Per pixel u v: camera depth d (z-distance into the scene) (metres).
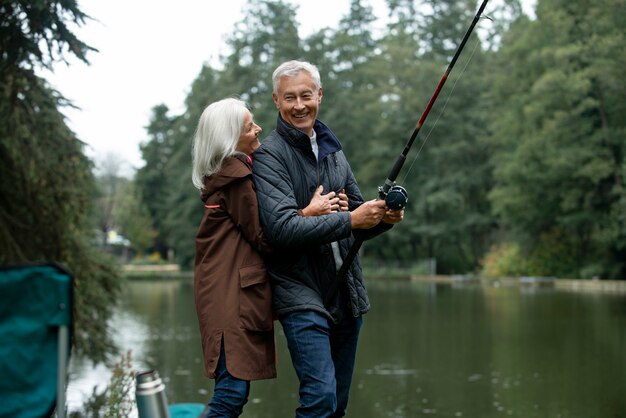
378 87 43.75
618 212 26.11
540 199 29.31
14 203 7.79
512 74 31.88
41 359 1.77
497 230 39.16
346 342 2.85
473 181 38.00
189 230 48.34
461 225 38.16
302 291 2.64
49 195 7.91
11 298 1.75
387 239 40.78
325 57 42.44
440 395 9.22
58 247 8.23
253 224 2.57
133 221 56.72
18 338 1.74
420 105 39.09
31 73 6.59
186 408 4.46
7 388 1.74
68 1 5.77
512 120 29.94
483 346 12.99
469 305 21.02
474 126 38.81
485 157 38.91
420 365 11.37
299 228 2.54
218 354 2.52
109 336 9.61
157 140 61.28
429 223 39.53
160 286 36.34
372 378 10.41
